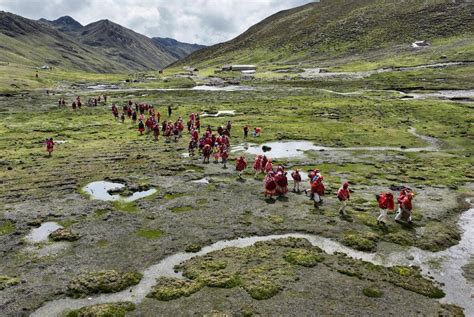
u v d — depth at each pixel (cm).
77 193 4412
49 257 2992
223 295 2517
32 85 16238
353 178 5097
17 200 4172
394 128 8425
